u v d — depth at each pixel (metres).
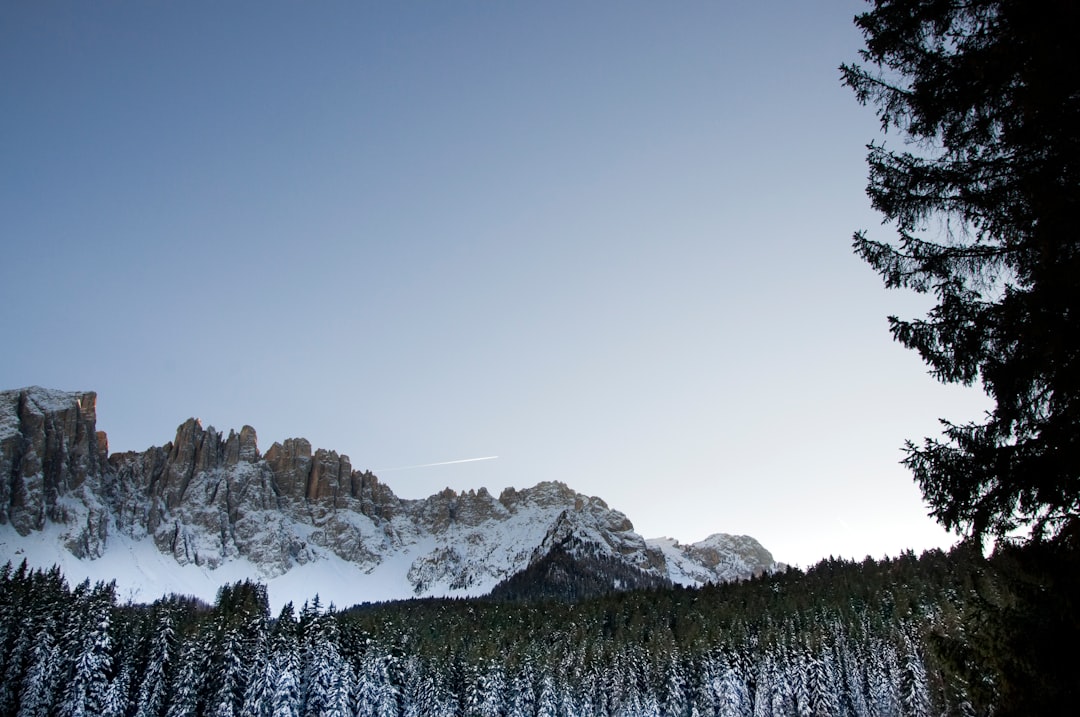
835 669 104.50
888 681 98.25
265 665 81.56
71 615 84.12
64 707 74.69
